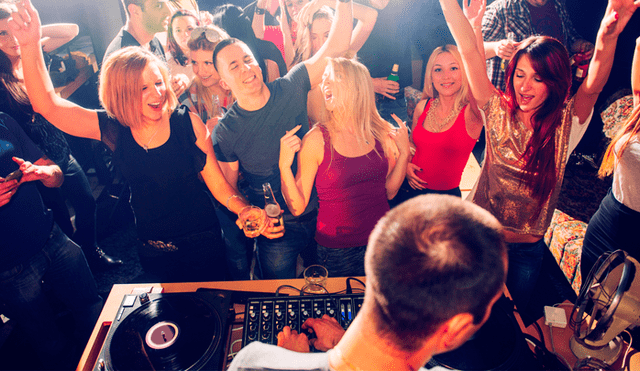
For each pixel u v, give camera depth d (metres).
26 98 2.06
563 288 2.51
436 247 0.52
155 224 1.80
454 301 0.51
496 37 2.58
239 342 1.22
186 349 1.12
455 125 1.94
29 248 1.70
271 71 2.40
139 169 1.70
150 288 1.40
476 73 1.65
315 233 2.00
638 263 1.06
